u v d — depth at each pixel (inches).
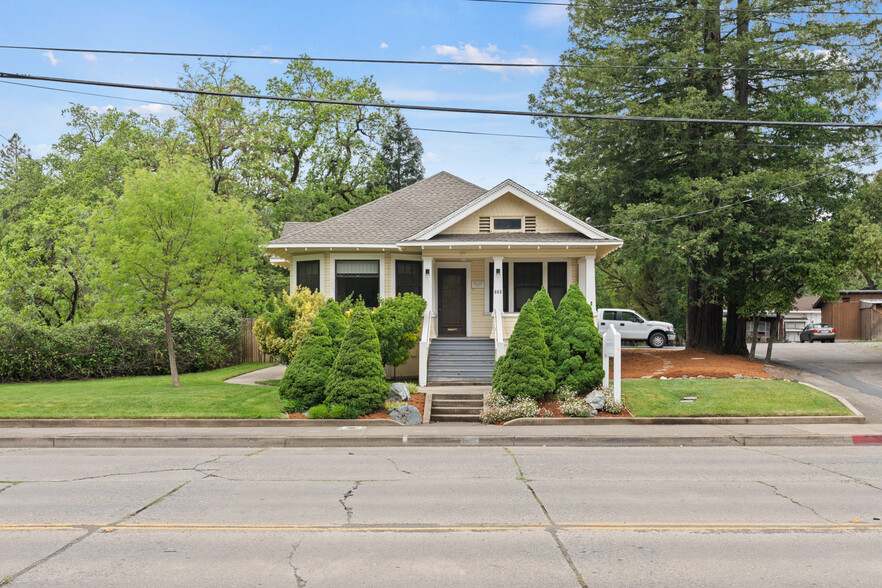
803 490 370.3
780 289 1013.8
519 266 951.6
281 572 240.1
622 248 1056.8
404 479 403.2
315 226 984.3
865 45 1003.3
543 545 270.5
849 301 1952.5
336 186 1772.9
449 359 855.1
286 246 895.7
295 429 597.0
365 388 640.4
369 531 291.0
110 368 946.7
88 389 768.9
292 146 1679.4
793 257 948.6
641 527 296.4
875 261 926.4
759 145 1020.5
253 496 358.3
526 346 666.2
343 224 985.5
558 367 695.1
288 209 1577.3
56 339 909.8
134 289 785.6
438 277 965.8
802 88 1010.1
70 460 475.5
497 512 323.0
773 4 1007.0
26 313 1018.7
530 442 552.7
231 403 673.0
